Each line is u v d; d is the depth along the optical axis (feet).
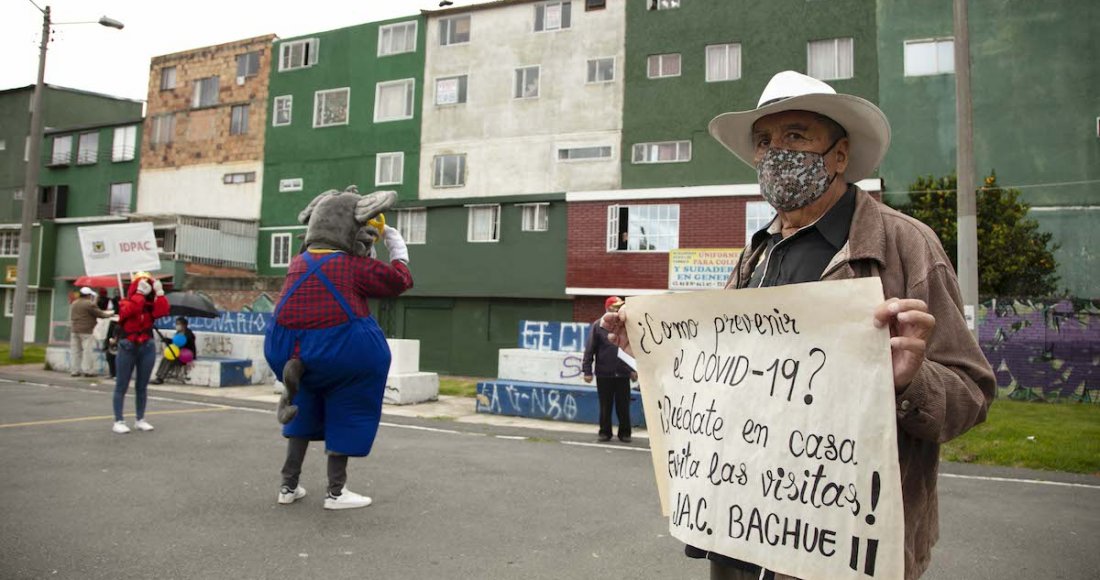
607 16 77.20
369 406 16.76
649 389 7.33
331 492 16.96
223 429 28.86
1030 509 18.81
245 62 97.04
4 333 112.06
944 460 26.73
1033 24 65.41
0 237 112.88
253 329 57.72
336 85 90.63
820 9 69.46
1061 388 49.37
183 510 16.57
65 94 117.60
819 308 5.68
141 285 27.73
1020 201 64.23
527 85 80.23
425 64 85.30
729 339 6.42
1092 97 63.67
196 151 99.35
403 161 85.20
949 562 14.25
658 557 14.03
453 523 16.15
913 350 5.03
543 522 16.42
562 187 77.05
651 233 71.36
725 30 72.23
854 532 5.35
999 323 51.16
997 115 65.46
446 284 79.92
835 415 5.54
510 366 41.83
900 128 66.85
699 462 6.49
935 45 66.64
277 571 12.82
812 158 6.33
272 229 93.71
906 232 5.83
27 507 16.49
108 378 51.42
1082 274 62.39
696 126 72.38
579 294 73.77
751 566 6.16
